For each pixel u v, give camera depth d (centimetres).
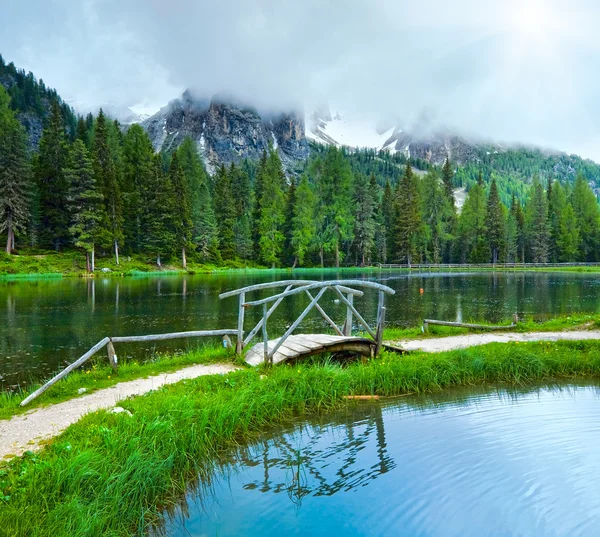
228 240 8238
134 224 7075
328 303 2723
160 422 650
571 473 550
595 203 9575
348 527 456
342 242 8350
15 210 5603
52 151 6662
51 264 5756
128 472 525
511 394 936
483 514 465
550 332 1555
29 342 1577
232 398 788
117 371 1026
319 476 577
